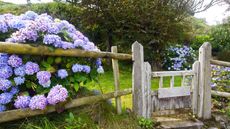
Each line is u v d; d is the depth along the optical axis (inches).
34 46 114.1
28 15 132.0
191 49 347.3
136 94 159.0
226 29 455.5
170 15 275.9
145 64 161.5
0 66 111.0
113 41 297.4
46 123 117.2
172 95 170.7
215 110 187.5
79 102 129.6
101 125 136.6
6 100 109.7
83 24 285.4
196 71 175.3
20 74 112.3
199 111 175.9
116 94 149.6
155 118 167.6
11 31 122.0
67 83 126.6
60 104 121.4
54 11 292.4
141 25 274.4
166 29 276.5
